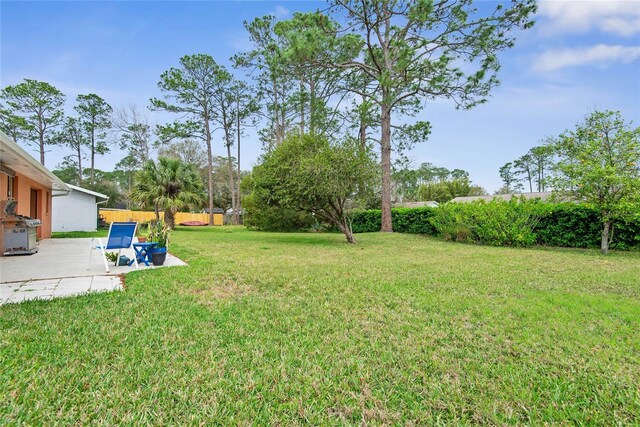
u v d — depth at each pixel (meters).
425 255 8.34
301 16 12.37
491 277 5.37
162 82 23.92
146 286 4.47
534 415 1.79
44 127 28.50
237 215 29.91
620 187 8.78
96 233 15.31
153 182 17.84
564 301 3.88
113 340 2.58
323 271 5.82
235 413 1.76
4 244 7.30
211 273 5.46
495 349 2.57
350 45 13.26
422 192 41.53
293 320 3.17
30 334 2.64
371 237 13.96
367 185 10.91
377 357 2.41
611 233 9.68
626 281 5.11
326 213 11.77
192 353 2.39
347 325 3.04
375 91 16.05
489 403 1.87
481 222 11.16
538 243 11.05
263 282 4.85
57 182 9.91
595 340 2.74
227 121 28.09
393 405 1.85
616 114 9.02
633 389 2.03
